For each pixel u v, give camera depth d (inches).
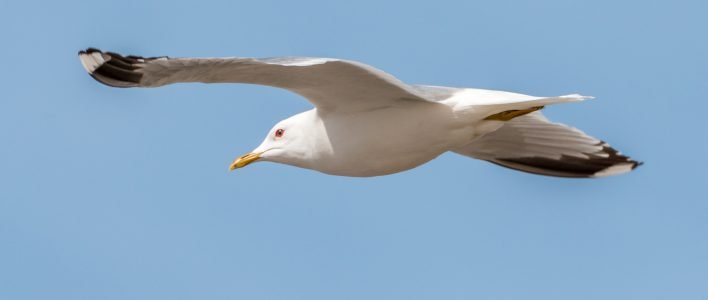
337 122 564.1
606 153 647.8
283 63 494.3
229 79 524.7
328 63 514.6
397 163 566.9
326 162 574.2
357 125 559.8
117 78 522.0
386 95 547.2
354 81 537.3
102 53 514.9
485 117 551.2
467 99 546.9
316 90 550.0
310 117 576.4
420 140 555.8
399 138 555.5
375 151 561.6
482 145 655.8
